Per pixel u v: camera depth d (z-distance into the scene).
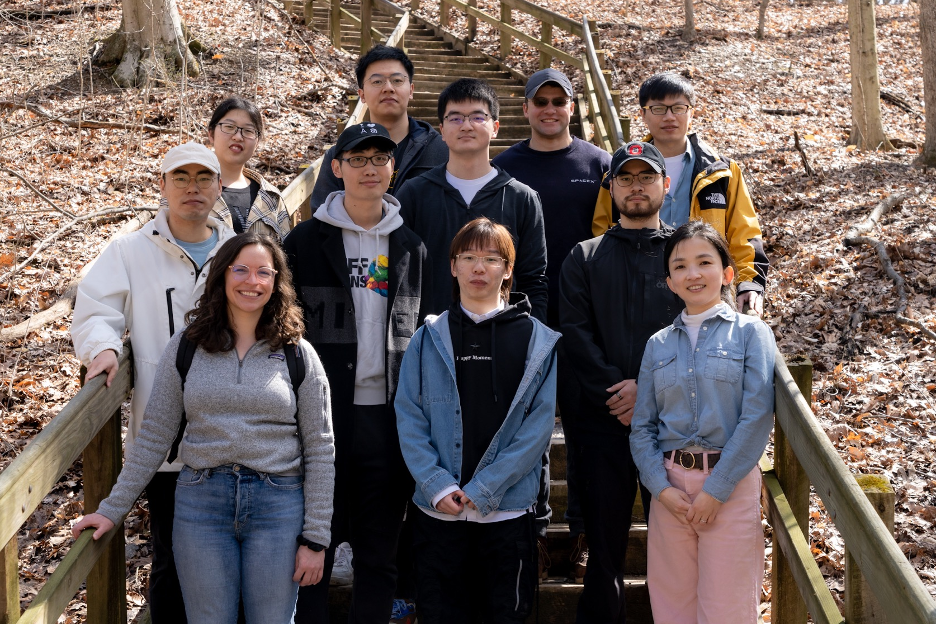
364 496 3.10
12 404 5.10
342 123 7.77
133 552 4.15
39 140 8.88
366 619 3.09
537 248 3.51
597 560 3.10
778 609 2.81
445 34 13.95
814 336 6.36
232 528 2.61
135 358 3.04
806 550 2.49
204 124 9.71
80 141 8.20
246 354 2.66
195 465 2.62
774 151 11.83
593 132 8.40
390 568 3.14
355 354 3.06
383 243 3.18
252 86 10.96
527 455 2.80
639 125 12.81
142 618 3.38
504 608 2.80
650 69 16.55
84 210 7.34
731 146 12.19
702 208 3.72
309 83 11.62
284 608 2.63
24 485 2.26
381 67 4.48
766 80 16.44
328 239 3.11
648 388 2.89
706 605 2.71
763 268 3.70
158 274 3.05
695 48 18.20
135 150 8.86
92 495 3.00
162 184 3.10
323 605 3.01
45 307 5.95
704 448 2.74
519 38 11.97
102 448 2.97
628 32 19.14
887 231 7.88
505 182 3.52
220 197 3.75
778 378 2.72
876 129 12.48
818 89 15.97
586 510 3.16
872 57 12.35
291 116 10.48
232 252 2.63
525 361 2.90
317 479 2.68
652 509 2.90
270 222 4.06
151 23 11.20
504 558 2.81
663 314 3.19
